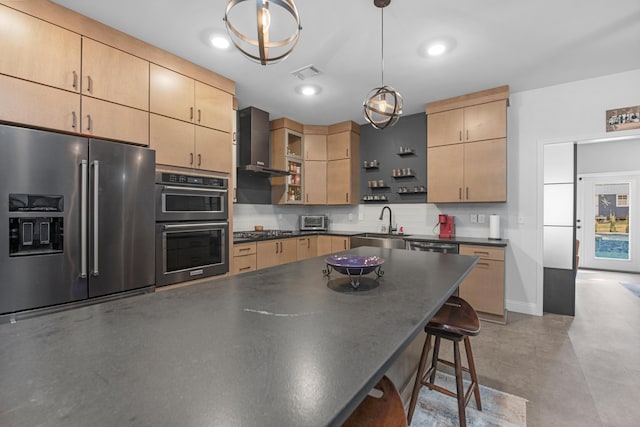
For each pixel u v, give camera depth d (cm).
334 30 225
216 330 85
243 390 57
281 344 76
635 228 570
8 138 174
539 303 336
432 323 151
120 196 219
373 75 298
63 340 79
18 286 178
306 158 461
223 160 302
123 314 99
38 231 189
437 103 365
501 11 204
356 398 56
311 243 437
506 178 330
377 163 451
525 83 320
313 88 329
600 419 168
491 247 314
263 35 122
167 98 256
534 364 229
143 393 56
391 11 203
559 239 330
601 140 311
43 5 193
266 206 455
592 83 309
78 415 49
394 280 143
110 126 222
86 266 201
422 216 416
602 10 202
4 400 53
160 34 232
